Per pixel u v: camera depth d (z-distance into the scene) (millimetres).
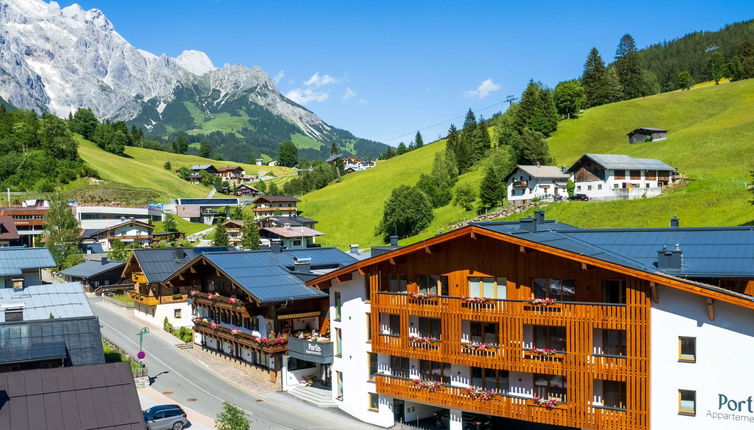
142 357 57906
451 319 42250
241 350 64250
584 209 120562
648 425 35750
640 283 35938
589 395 37312
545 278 39812
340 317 51594
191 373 62438
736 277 35469
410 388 45125
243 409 51281
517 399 40062
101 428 30938
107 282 106000
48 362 42812
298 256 65938
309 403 52938
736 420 33812
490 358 40500
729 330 33906
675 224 48750
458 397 42625
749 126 155000
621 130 194250
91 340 45656
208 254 62750
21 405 31188
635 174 130625
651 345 35750
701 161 140750
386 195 186125
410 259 45500
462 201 151125
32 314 52656
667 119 196375
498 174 155875
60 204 131625
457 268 43031
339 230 168875
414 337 44250
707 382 34438
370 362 48625
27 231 156875
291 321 57188
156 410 46188
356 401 49406
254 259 63062
